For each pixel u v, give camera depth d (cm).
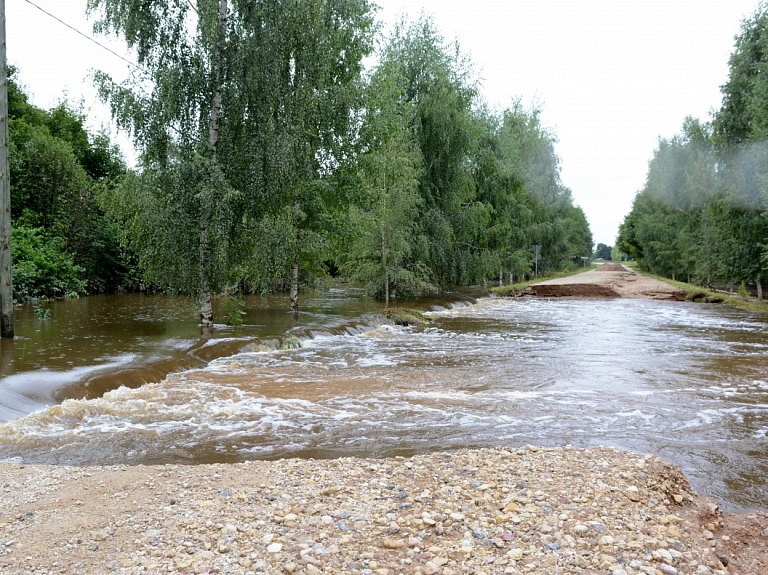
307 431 761
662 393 1002
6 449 661
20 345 1209
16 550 387
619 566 377
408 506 471
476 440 732
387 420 816
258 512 455
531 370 1197
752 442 736
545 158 4419
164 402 880
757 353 1453
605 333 1856
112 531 418
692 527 457
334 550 389
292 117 1524
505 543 408
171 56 1445
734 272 3106
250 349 1361
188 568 363
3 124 1209
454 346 1528
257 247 1470
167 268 1456
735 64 2942
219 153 1477
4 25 1170
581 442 729
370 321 1927
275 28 1426
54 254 2367
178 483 528
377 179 2195
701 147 4291
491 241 3562
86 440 704
